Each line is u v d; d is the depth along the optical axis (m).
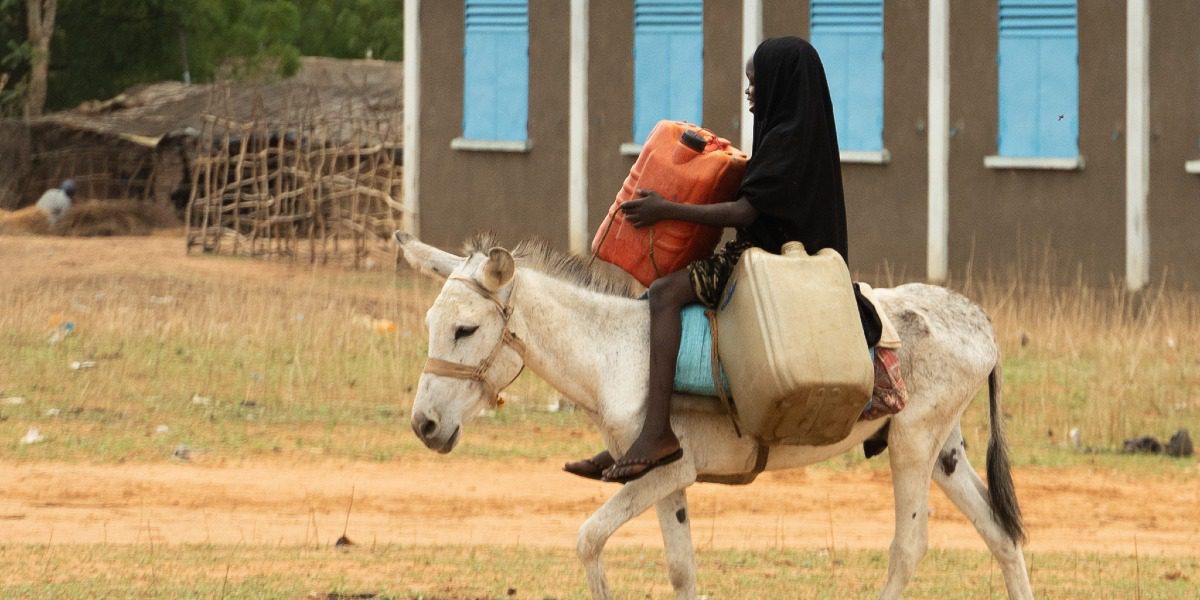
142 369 20.98
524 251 9.41
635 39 31.16
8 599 10.51
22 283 28.78
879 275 29.42
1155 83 27.31
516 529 14.10
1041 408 19.72
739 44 30.34
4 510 14.16
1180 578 12.37
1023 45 28.28
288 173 36.38
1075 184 27.95
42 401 18.94
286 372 21.06
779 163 9.01
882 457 17.80
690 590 9.28
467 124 32.75
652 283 9.36
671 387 9.01
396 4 80.62
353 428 18.34
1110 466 17.27
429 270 9.43
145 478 15.66
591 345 9.22
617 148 31.41
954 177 28.88
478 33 32.50
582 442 18.03
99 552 12.34
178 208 48.41
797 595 11.41
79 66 59.09
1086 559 13.14
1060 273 28.05
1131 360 21.47
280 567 11.93
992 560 13.00
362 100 43.59
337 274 32.00
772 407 8.69
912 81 29.06
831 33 29.59
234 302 26.23
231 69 61.75
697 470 9.31
